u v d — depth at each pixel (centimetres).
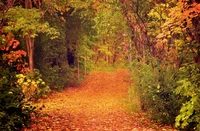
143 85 1293
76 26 3041
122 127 1110
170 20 962
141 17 1602
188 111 924
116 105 1823
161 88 1188
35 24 1302
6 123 769
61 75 2683
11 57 993
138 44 1741
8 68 908
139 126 1143
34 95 1806
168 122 1193
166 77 1203
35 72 1923
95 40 3838
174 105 1169
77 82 3077
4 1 1080
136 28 1666
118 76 3828
